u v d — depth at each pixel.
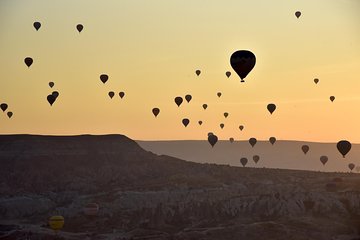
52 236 114.62
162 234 116.12
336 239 110.06
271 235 110.62
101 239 114.12
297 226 115.69
